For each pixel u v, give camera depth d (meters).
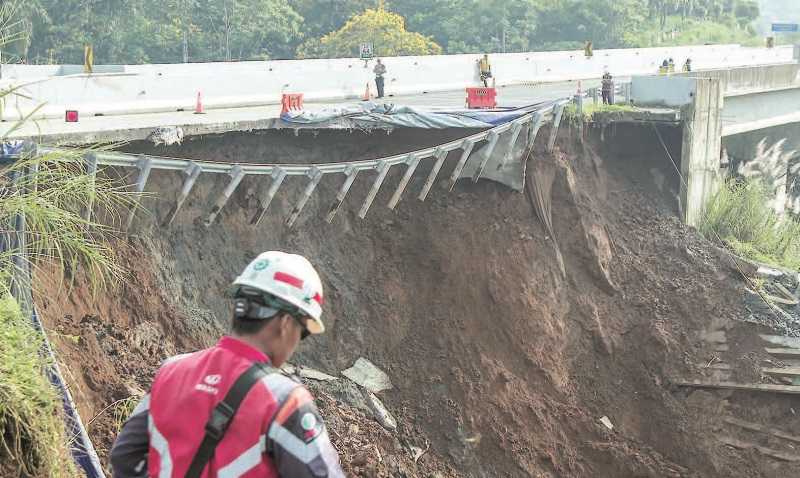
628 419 17.84
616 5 82.94
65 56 50.81
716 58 51.69
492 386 16.45
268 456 2.83
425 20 80.75
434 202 18.77
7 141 9.88
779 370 18.56
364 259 17.61
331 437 13.54
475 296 17.64
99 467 6.72
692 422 17.84
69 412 6.99
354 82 29.02
